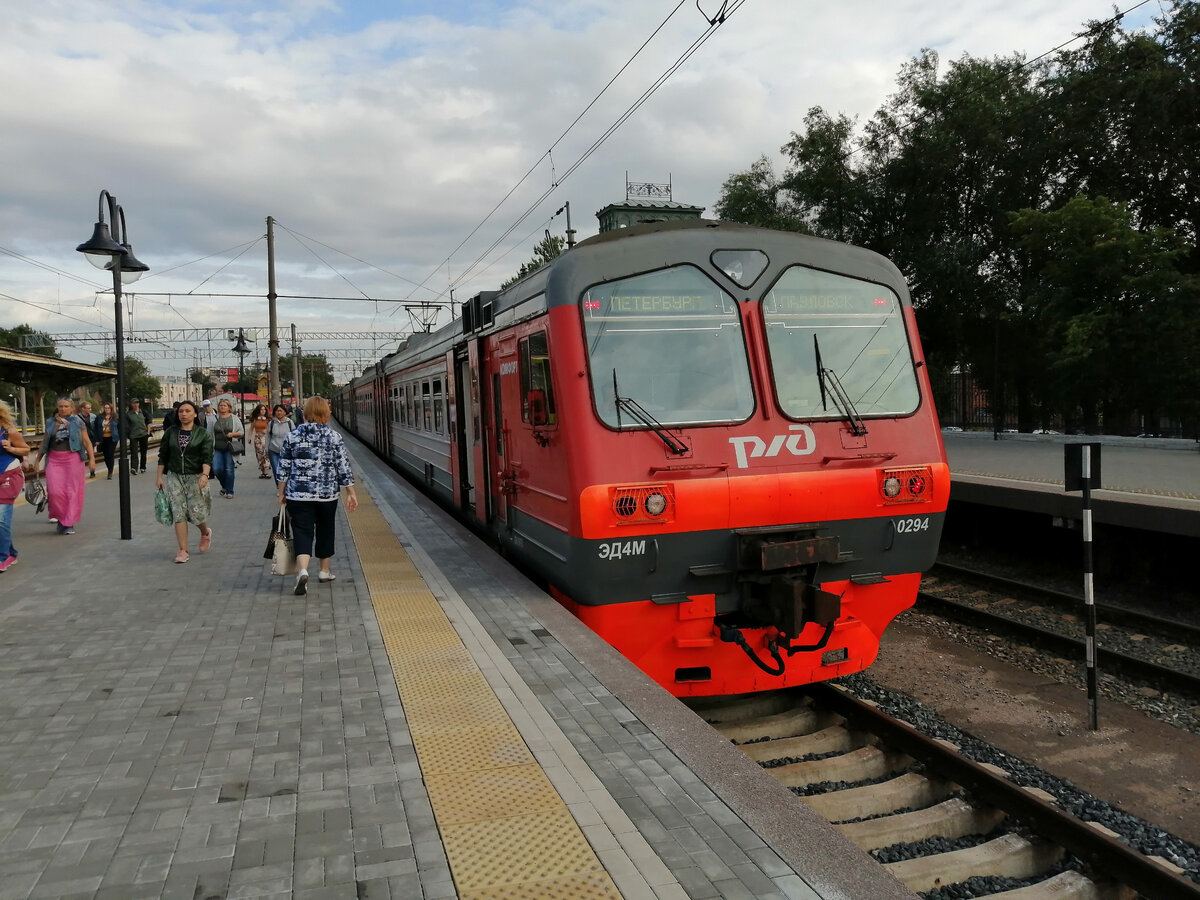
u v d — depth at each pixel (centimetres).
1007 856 445
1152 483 1169
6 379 2255
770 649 613
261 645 589
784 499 606
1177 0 2000
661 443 590
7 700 488
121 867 311
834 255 654
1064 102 2205
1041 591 1004
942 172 2425
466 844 322
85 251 1035
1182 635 845
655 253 612
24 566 877
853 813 505
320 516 764
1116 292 1852
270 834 334
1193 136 1984
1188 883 400
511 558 884
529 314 673
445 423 1216
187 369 7612
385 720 450
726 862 306
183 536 892
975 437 2469
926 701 723
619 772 381
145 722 453
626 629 600
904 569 655
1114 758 610
